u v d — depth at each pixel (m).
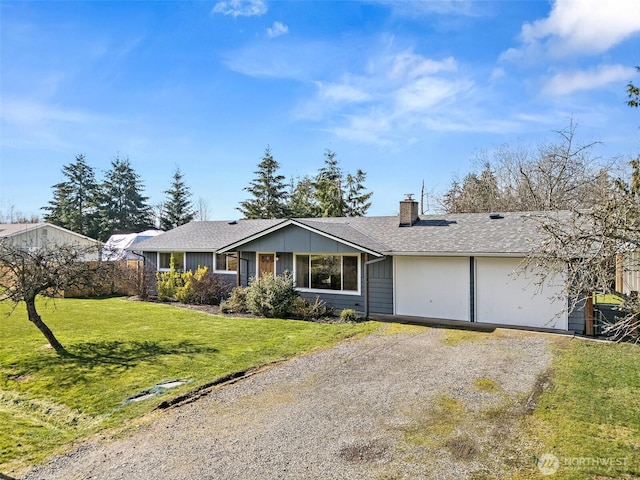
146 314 16.30
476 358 9.76
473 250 13.55
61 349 10.70
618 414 6.29
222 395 7.67
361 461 5.20
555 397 7.05
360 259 15.74
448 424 6.18
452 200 33.31
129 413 6.96
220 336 12.28
